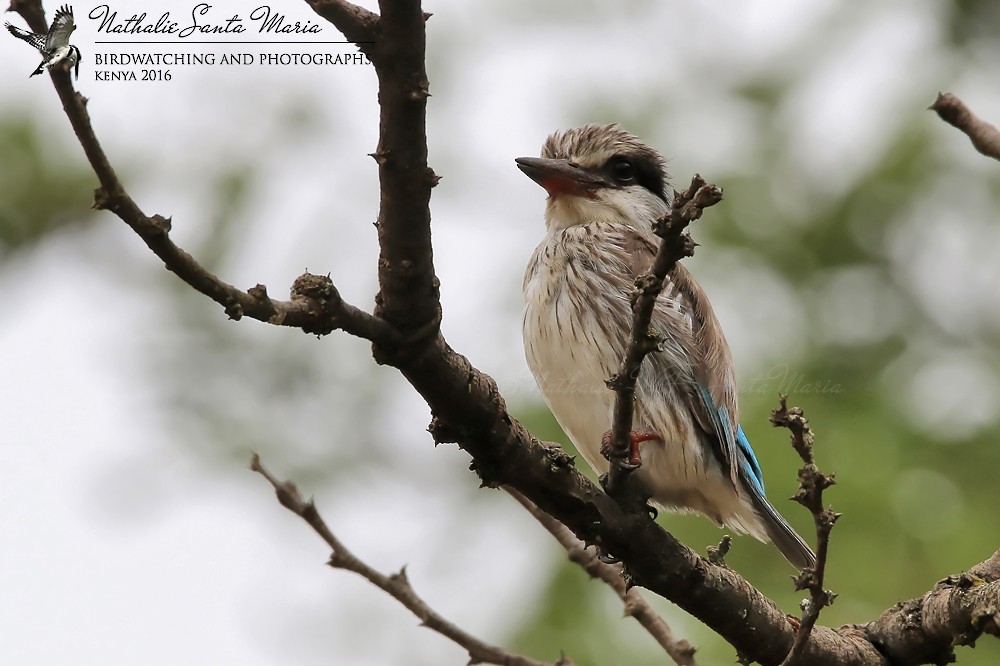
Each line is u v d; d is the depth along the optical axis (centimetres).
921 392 1166
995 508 1044
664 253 559
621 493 664
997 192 1248
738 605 691
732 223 1277
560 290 920
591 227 984
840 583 989
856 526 1016
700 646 965
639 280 577
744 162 1314
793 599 998
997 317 1236
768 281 1260
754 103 1330
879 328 1232
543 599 1041
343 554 748
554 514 659
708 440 927
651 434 855
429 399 605
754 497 949
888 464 1056
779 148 1312
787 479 1047
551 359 922
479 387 606
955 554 995
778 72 1338
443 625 750
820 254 1269
